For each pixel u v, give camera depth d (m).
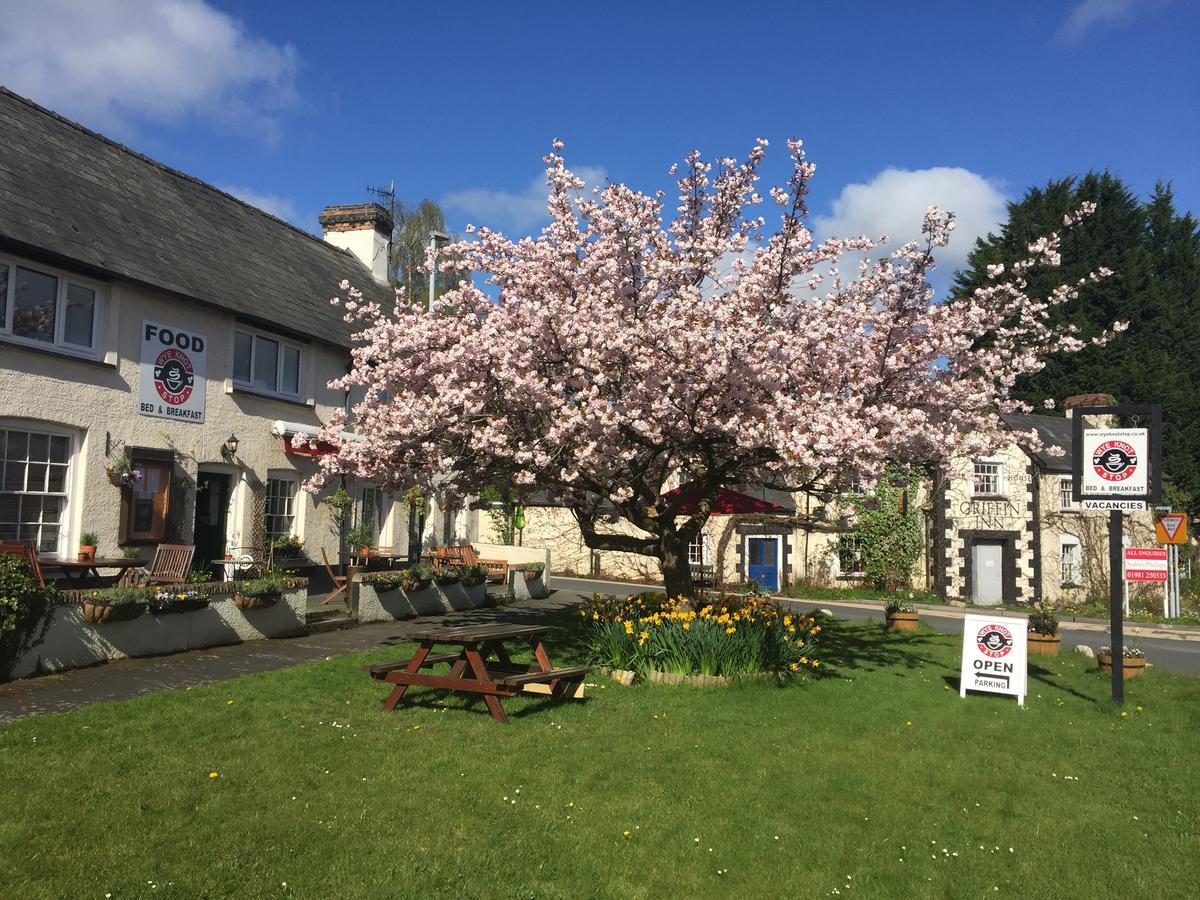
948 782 6.47
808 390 9.95
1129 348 32.88
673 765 6.46
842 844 5.25
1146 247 36.28
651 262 10.05
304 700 7.99
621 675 9.37
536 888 4.49
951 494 27.70
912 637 15.00
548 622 14.25
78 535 11.69
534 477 9.95
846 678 10.34
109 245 12.41
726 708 8.32
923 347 10.48
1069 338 12.00
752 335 8.76
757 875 4.80
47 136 13.39
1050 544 28.08
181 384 13.36
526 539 30.91
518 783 5.91
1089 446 9.91
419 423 9.73
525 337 9.52
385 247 21.83
